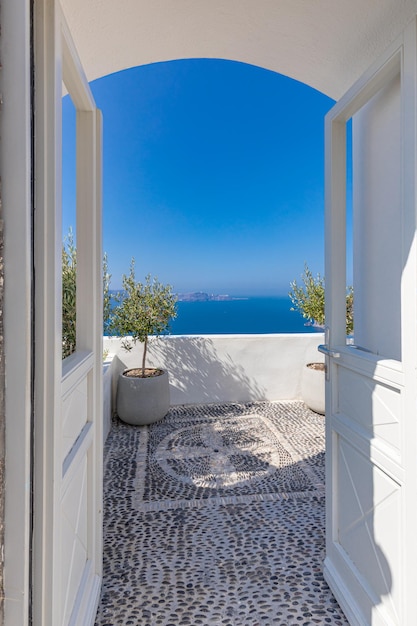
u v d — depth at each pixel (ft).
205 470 9.07
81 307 5.05
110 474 8.85
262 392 14.88
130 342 13.75
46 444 2.91
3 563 2.53
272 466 9.29
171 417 13.03
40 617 2.88
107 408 11.19
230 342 14.66
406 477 3.72
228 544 6.22
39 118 2.89
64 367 4.02
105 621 4.67
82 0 4.88
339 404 5.38
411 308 3.63
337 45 5.48
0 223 2.45
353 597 4.70
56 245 3.01
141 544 6.22
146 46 5.97
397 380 3.87
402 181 3.76
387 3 4.41
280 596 5.08
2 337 2.49
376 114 5.19
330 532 5.45
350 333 12.79
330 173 5.45
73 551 4.09
